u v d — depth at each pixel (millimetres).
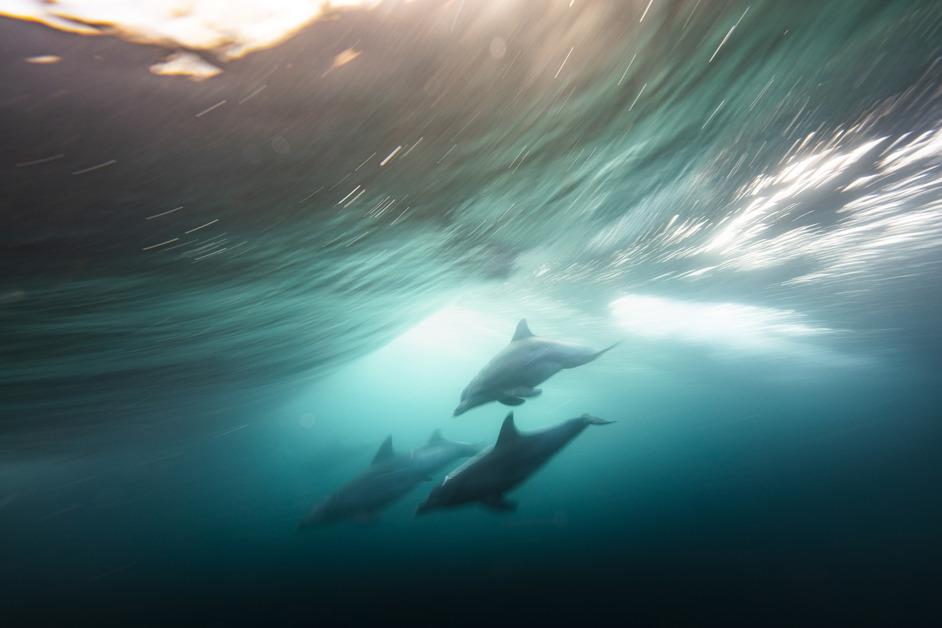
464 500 5363
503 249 7461
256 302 6191
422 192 4113
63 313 4430
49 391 7426
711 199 6602
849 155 5523
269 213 3520
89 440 14516
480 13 2451
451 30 2477
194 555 37469
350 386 36594
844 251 9531
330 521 9602
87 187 2525
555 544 25750
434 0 2299
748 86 3865
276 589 21750
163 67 2098
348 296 7594
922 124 4895
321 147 2912
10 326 4395
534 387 4430
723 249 9141
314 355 13617
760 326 16891
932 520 25062
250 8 2010
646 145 4543
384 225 4672
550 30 2699
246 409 19625
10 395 7078
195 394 12094
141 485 37250
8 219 2594
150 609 21047
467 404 4668
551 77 3072
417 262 6801
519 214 5699
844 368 28031
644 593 17188
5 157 2184
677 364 25000
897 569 17578
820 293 12773
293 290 6207
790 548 21891
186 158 2584
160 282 4285
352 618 17281
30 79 1921
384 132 3020
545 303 14086
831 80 3969
